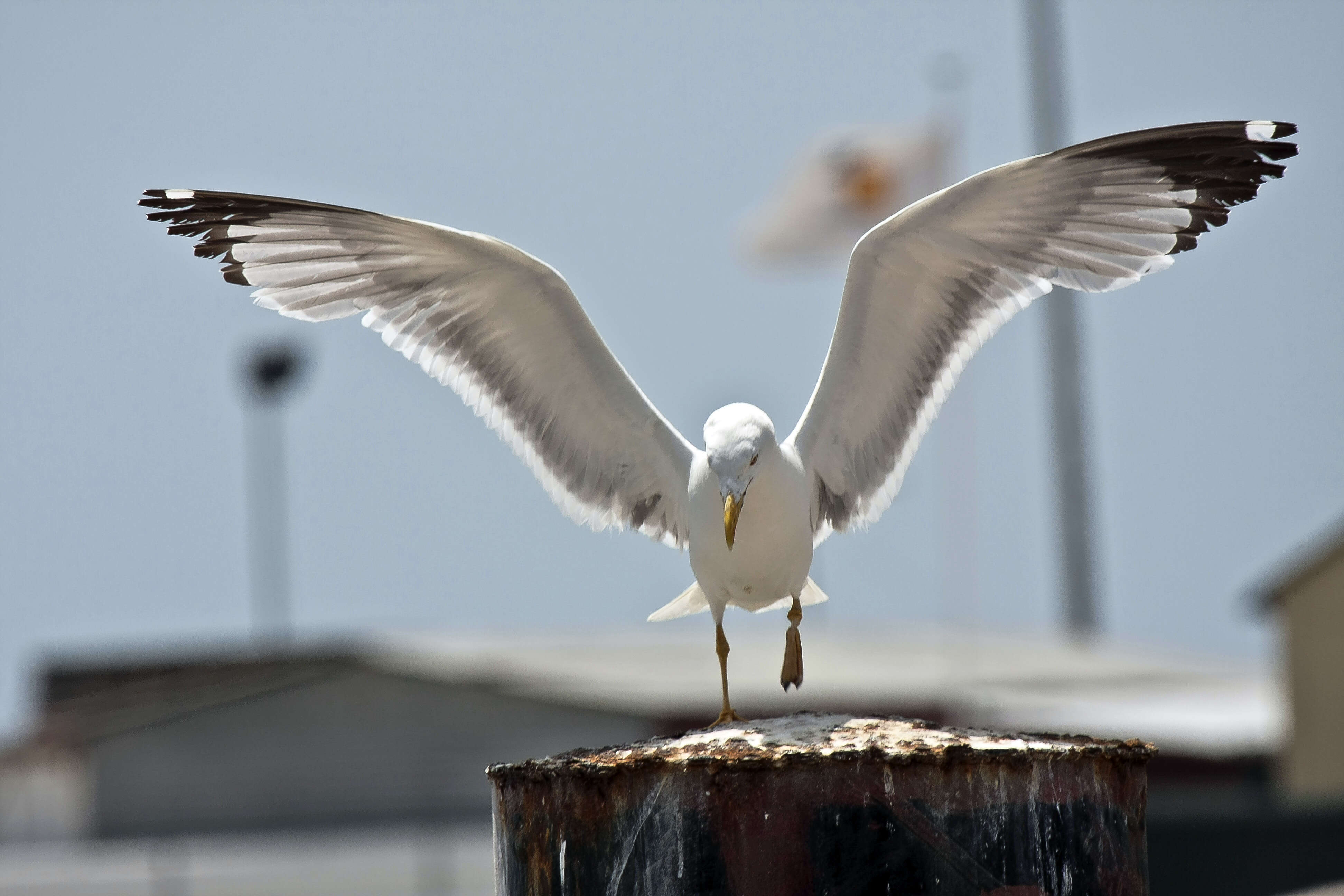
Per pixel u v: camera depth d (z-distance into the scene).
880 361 11.77
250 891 37.12
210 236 11.34
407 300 11.67
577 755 8.19
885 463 12.16
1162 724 41.44
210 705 44.50
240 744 44.41
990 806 7.47
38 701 62.75
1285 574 36.25
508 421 12.25
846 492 12.27
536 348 11.83
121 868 40.66
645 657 47.31
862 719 8.54
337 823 43.62
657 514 12.40
